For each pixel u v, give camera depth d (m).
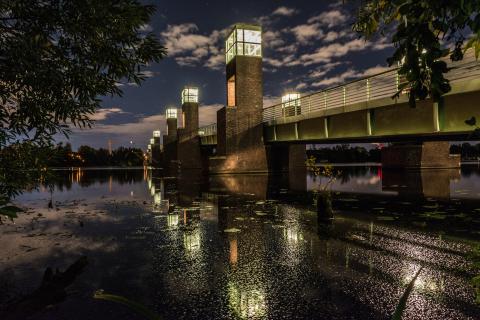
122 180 29.86
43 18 3.52
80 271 5.34
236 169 29.89
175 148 59.56
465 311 3.79
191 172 42.06
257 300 4.18
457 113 12.45
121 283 4.81
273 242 6.99
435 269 5.16
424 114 13.83
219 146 31.97
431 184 18.55
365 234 7.49
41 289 4.52
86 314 3.84
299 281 4.78
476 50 1.30
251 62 30.48
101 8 3.65
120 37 4.08
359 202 12.67
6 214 1.84
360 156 77.31
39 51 3.44
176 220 9.80
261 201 13.66
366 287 4.52
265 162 30.80
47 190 20.97
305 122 23.06
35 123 4.25
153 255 6.21
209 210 11.58
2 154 4.12
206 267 5.47
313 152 72.94
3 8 3.37
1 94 3.87
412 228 7.98
